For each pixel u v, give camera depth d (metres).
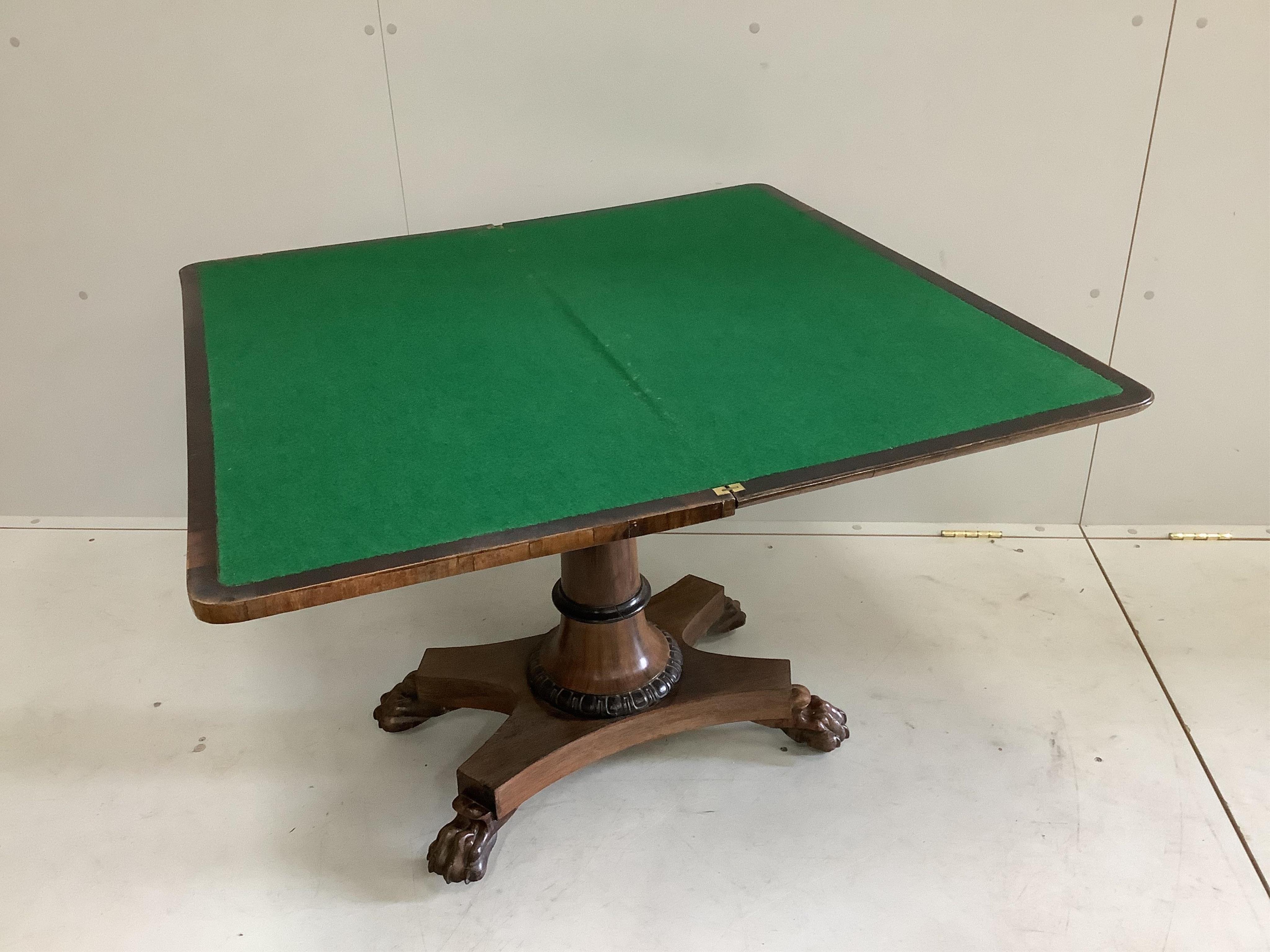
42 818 1.55
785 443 1.08
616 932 1.36
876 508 2.24
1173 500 2.19
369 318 1.42
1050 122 1.85
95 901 1.42
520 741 1.51
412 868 1.46
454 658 1.69
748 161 1.92
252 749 1.68
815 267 1.54
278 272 1.61
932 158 1.89
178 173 1.92
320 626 1.96
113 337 2.09
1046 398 1.15
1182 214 1.90
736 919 1.37
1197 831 1.48
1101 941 1.32
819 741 1.61
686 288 1.48
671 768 1.62
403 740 1.70
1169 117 1.83
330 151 1.90
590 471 1.04
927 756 1.62
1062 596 2.01
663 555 2.16
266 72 1.83
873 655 1.85
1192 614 1.94
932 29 1.78
